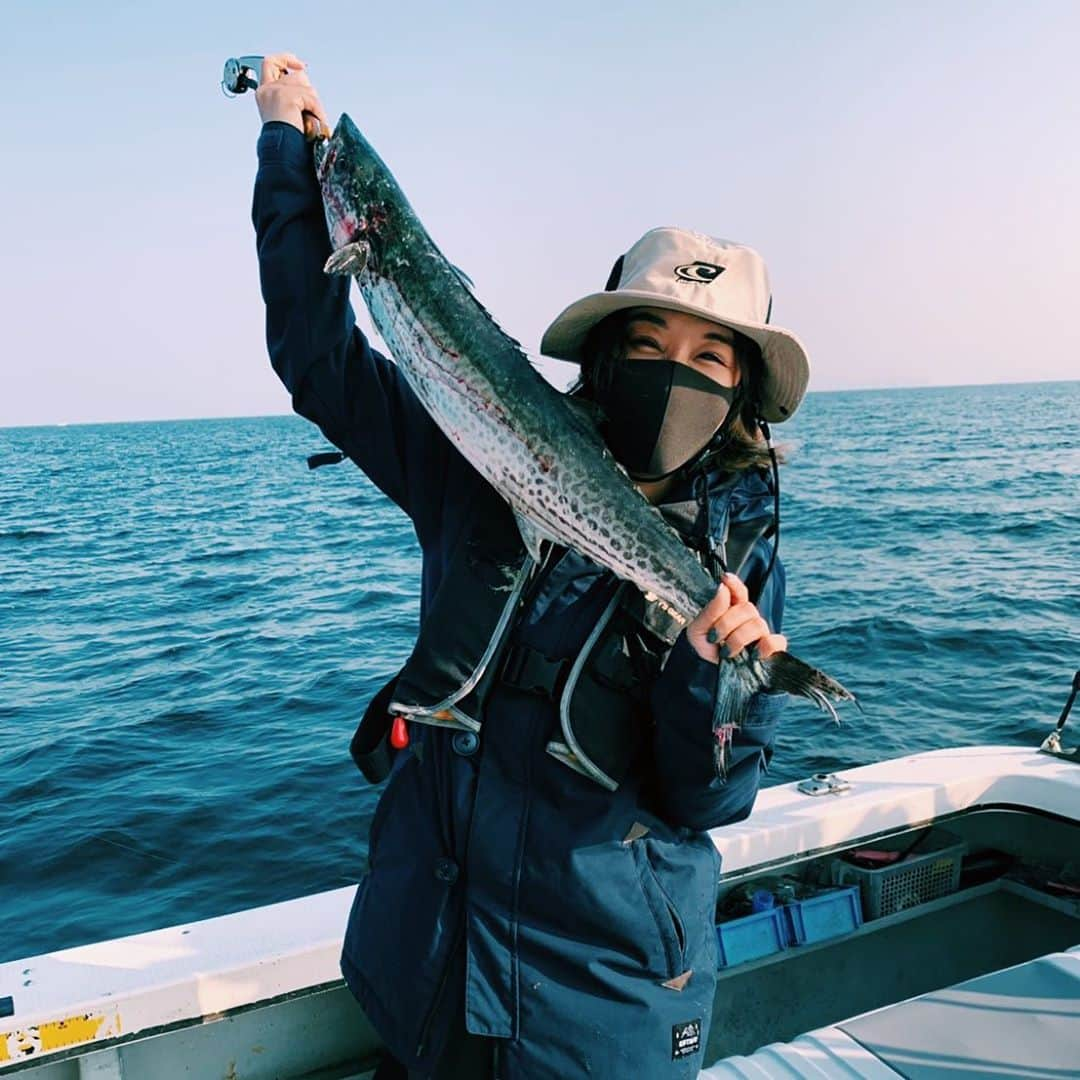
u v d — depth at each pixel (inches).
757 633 69.4
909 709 361.7
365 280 83.7
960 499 1072.2
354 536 1005.8
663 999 74.9
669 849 77.4
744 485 83.3
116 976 102.9
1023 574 624.4
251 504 1445.6
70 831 280.2
